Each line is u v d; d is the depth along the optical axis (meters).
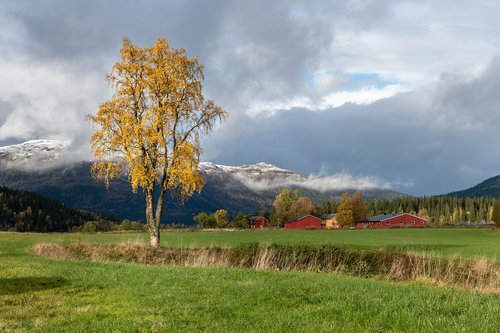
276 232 117.06
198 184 41.34
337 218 177.38
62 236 82.94
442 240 76.06
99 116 40.78
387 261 31.53
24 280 19.73
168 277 20.03
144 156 40.94
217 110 43.28
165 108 40.44
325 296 14.88
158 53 42.06
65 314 13.33
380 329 11.05
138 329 11.40
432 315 11.88
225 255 35.97
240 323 11.94
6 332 11.20
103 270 23.02
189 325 11.80
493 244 64.19
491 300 13.80
